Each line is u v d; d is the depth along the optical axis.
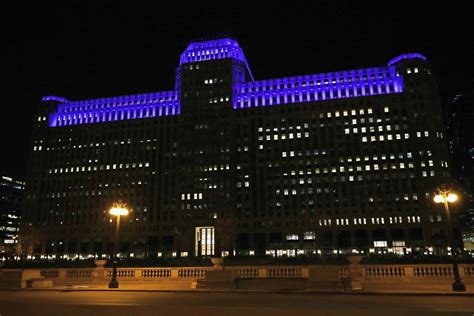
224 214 153.38
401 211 141.25
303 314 19.39
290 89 164.12
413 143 146.50
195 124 165.88
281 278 33.22
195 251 152.75
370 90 156.75
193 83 170.88
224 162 159.38
